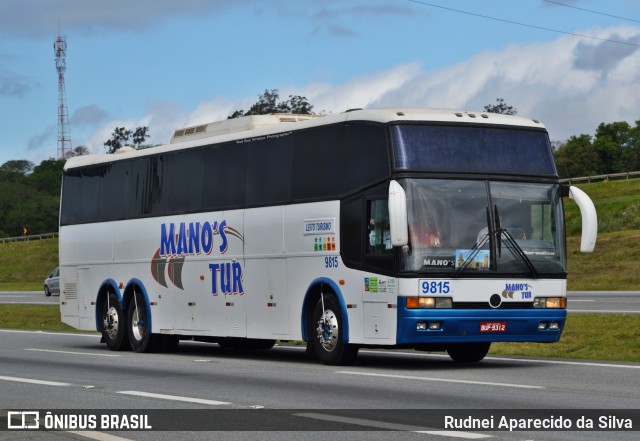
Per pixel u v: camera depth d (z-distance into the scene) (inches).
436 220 697.6
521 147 730.2
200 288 902.4
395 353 900.6
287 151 808.3
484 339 698.2
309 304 783.1
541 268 715.4
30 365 815.1
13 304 1929.1
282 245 807.1
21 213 7066.9
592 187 3218.5
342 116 755.4
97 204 1055.0
